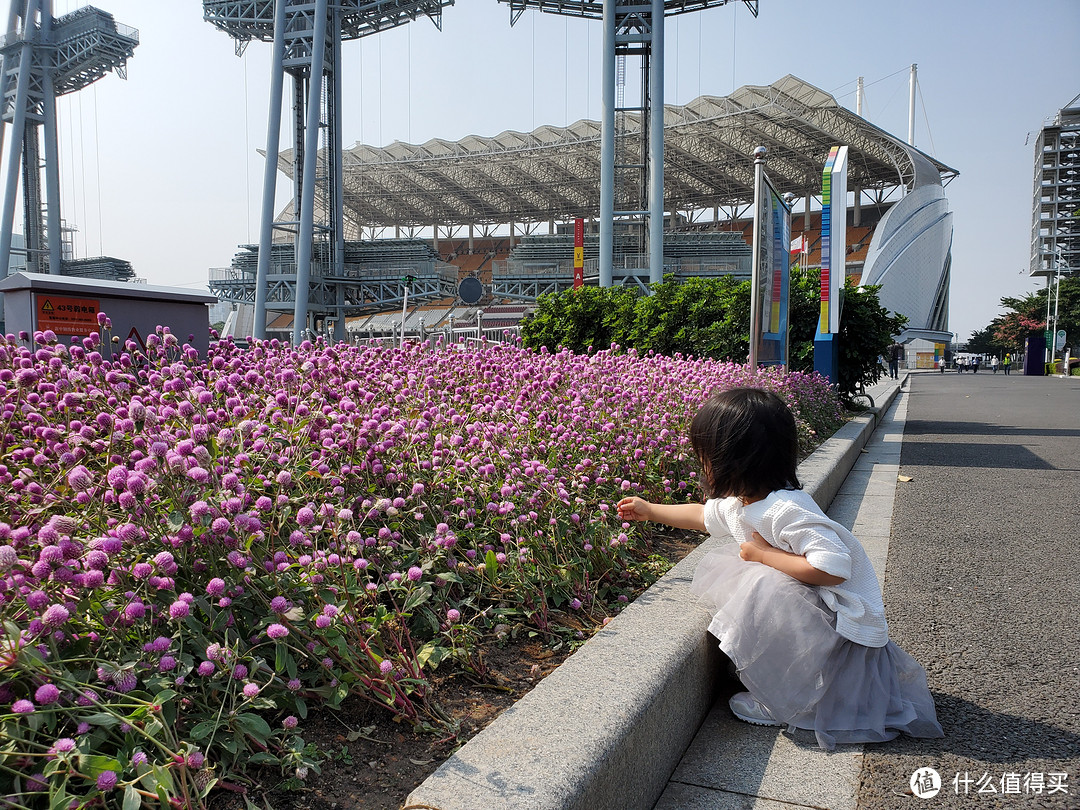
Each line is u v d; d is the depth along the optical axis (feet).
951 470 18.89
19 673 3.80
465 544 7.59
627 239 145.07
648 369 16.62
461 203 274.98
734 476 6.23
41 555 4.30
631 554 9.14
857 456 21.13
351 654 5.19
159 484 5.44
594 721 4.55
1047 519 13.23
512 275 185.16
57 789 3.50
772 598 5.93
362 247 188.03
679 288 36.88
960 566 10.46
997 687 6.66
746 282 32.45
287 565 5.37
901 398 51.62
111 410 8.33
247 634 5.23
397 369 12.76
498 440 9.11
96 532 5.64
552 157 228.63
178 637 4.76
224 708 4.57
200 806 3.71
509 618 7.06
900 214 251.39
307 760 4.39
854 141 219.61
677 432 12.01
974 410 39.06
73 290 16.96
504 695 5.66
